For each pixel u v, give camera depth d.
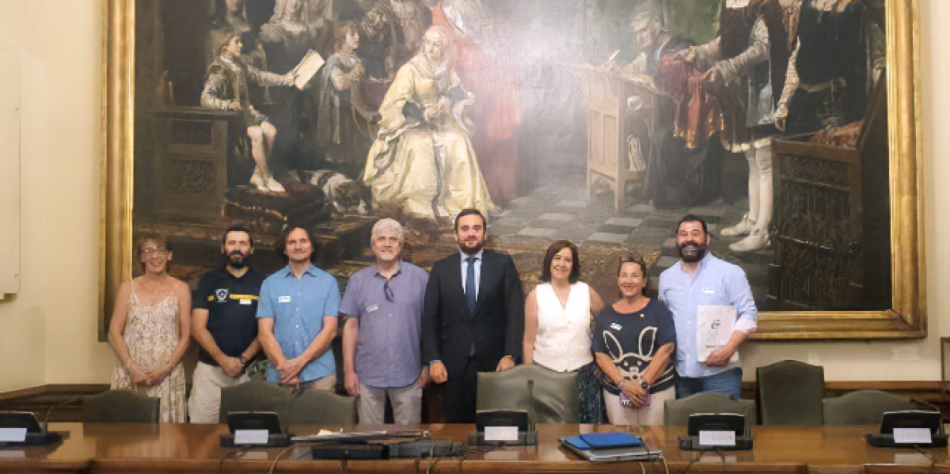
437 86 7.27
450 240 7.22
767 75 7.17
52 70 7.41
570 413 5.83
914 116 7.11
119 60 7.22
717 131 7.19
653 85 7.20
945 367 7.23
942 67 7.32
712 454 4.53
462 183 7.25
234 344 6.66
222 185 7.23
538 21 7.27
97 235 7.38
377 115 7.25
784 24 7.17
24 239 7.23
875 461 4.36
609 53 7.22
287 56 7.25
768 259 7.15
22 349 7.20
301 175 7.23
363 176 7.24
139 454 4.56
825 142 7.17
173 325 6.67
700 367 6.43
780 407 6.58
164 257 6.79
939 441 4.72
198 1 7.24
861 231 7.15
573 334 6.43
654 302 6.40
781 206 7.16
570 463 4.35
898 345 7.26
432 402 7.04
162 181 7.25
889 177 7.15
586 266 7.21
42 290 7.41
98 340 7.26
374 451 4.41
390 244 6.60
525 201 7.25
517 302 6.52
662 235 7.18
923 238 7.11
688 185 7.19
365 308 6.60
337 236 7.23
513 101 7.27
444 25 7.25
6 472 4.40
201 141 7.25
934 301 7.29
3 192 6.98
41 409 7.13
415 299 6.65
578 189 7.23
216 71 7.24
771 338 7.09
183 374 6.71
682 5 7.20
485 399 5.88
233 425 4.74
